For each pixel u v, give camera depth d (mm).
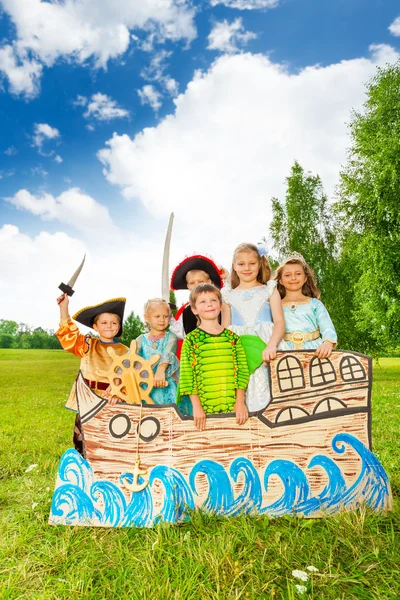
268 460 2807
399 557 2184
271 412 2857
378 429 5465
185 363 2928
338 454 2826
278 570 2131
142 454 2838
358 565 2172
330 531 2506
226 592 1942
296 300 3473
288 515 2721
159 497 2775
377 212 17812
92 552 2406
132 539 2576
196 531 2555
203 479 2791
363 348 21703
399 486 3254
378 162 17344
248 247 3449
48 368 26875
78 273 3537
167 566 2121
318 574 2055
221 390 2930
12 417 7566
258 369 3121
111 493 2816
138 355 3252
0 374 22047
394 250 16797
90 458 2877
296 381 2895
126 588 2051
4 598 1980
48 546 2516
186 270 3951
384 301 17125
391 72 17844
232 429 2832
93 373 3451
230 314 3420
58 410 8562
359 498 2775
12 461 4336
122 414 2895
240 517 2652
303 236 24344
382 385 13586
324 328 3268
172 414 2865
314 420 2852
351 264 21422
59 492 2850
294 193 25297
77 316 3557
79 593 1980
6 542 2568
